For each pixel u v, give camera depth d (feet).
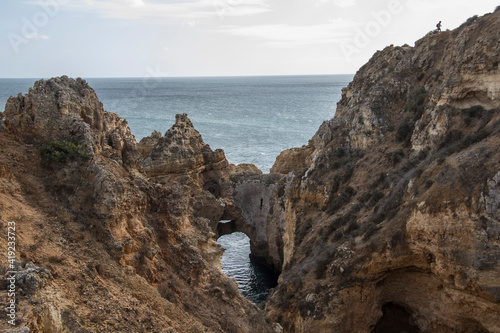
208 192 170.30
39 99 66.59
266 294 150.20
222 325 67.77
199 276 73.61
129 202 64.18
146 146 177.58
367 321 97.35
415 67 152.35
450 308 87.66
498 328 79.00
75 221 57.31
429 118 121.60
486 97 110.52
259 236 181.88
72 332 41.70
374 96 146.92
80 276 50.49
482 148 90.68
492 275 76.95
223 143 368.48
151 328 51.57
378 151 134.31
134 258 60.80
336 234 114.62
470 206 82.12
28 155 61.52
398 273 97.25
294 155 194.80
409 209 95.40
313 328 94.84
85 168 62.08
